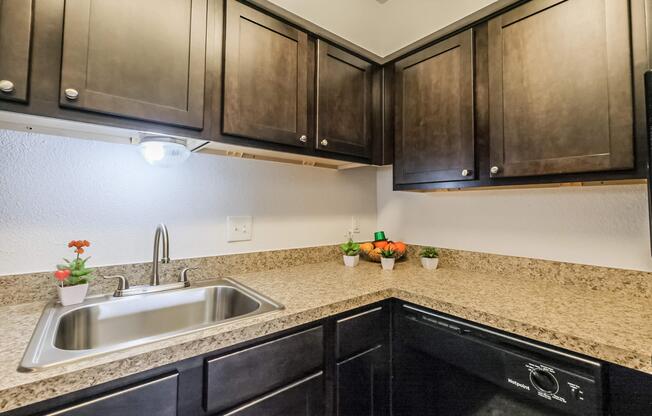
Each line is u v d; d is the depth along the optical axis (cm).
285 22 123
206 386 75
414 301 113
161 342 71
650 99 80
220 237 138
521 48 109
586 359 75
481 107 120
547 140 103
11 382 54
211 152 131
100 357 63
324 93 135
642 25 86
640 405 67
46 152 101
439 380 106
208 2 103
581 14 96
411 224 183
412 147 144
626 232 112
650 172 81
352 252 161
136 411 66
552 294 111
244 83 110
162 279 121
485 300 104
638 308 96
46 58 77
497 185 117
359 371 109
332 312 100
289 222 161
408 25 175
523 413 86
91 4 83
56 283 101
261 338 85
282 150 123
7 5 73
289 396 90
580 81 96
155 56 92
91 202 108
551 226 129
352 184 190
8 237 96
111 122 86
